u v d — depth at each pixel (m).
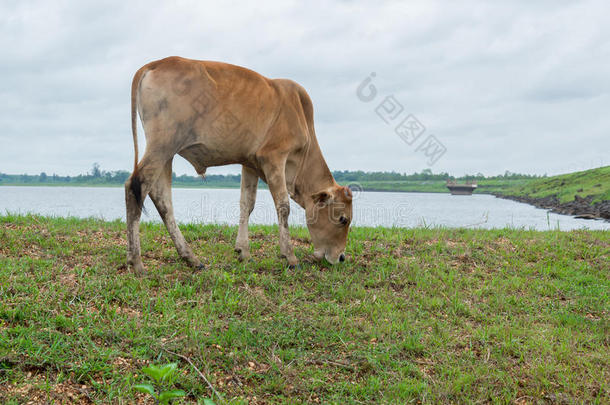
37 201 34.12
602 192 42.53
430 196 75.38
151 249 5.42
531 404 2.81
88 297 3.71
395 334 3.61
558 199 47.19
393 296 4.49
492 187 94.94
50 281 3.92
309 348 3.35
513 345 3.54
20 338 2.87
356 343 3.42
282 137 4.98
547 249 6.36
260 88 4.79
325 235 5.27
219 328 3.43
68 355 2.83
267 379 2.90
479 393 2.90
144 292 3.92
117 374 2.73
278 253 5.66
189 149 4.65
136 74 4.35
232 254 5.48
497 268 5.60
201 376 2.80
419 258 5.74
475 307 4.34
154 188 4.68
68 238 5.50
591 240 6.88
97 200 37.16
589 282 5.23
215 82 4.52
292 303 4.10
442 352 3.40
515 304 4.55
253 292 4.16
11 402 2.36
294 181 5.36
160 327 3.30
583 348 3.59
